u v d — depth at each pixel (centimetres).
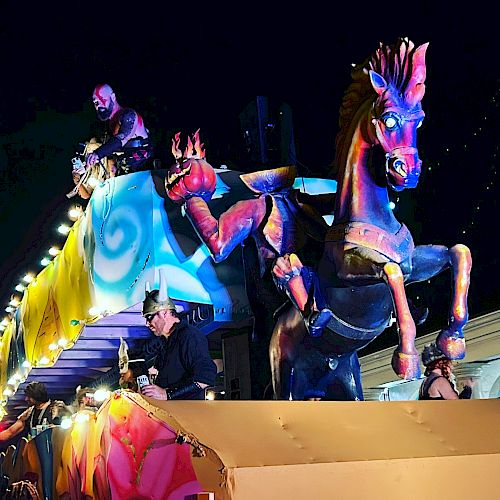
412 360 383
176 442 260
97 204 533
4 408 897
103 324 550
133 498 285
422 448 271
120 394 305
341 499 246
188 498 244
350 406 306
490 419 304
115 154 626
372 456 259
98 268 523
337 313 434
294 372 476
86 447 341
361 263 408
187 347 456
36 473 446
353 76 448
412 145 407
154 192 519
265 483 237
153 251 505
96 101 652
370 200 423
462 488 266
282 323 479
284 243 477
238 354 580
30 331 733
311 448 259
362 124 425
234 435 258
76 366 679
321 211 497
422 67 412
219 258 470
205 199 482
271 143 614
